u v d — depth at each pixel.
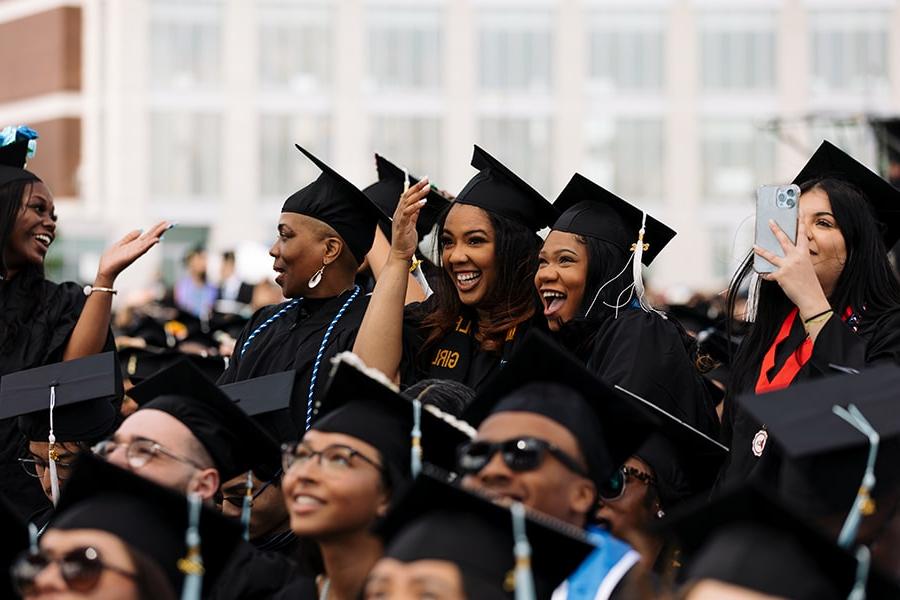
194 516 6.18
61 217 43.75
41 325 10.02
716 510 5.52
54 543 6.10
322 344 9.24
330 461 6.54
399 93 40.28
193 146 40.84
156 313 22.02
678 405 8.62
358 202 9.57
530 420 6.25
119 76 40.97
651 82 40.16
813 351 7.70
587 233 9.16
